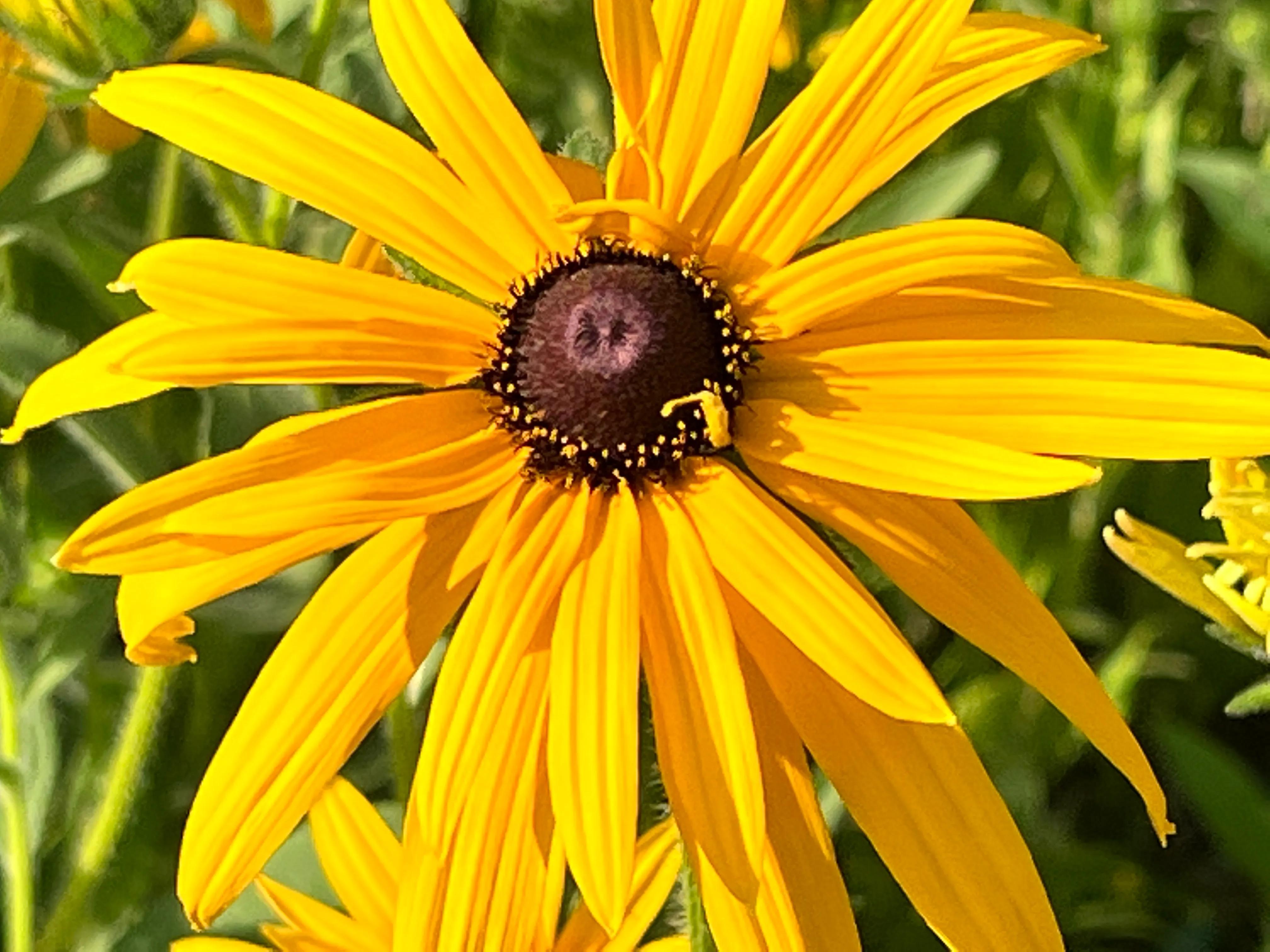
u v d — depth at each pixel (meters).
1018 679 0.32
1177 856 0.33
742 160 0.23
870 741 0.22
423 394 0.23
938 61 0.23
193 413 0.32
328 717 0.22
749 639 0.22
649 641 0.22
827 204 0.23
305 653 0.22
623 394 0.22
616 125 0.24
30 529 0.31
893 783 0.22
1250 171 0.31
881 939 0.31
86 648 0.29
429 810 0.21
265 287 0.22
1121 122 0.34
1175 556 0.24
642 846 0.25
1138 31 0.34
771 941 0.22
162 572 0.22
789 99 0.35
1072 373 0.22
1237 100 0.38
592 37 0.35
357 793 0.26
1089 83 0.34
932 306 0.23
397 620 0.22
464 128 0.23
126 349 0.23
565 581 0.22
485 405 0.23
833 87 0.23
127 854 0.32
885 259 0.22
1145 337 0.23
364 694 0.22
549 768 0.21
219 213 0.31
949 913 0.22
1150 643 0.33
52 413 0.23
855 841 0.31
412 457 0.22
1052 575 0.33
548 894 0.22
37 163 0.29
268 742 0.22
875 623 0.21
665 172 0.23
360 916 0.25
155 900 0.31
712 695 0.21
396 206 0.23
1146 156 0.33
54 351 0.29
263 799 0.22
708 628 0.22
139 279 0.22
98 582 0.29
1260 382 0.22
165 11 0.26
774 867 0.22
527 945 0.22
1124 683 0.32
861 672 0.21
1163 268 0.33
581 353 0.23
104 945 0.30
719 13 0.23
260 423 0.28
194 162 0.28
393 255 0.24
